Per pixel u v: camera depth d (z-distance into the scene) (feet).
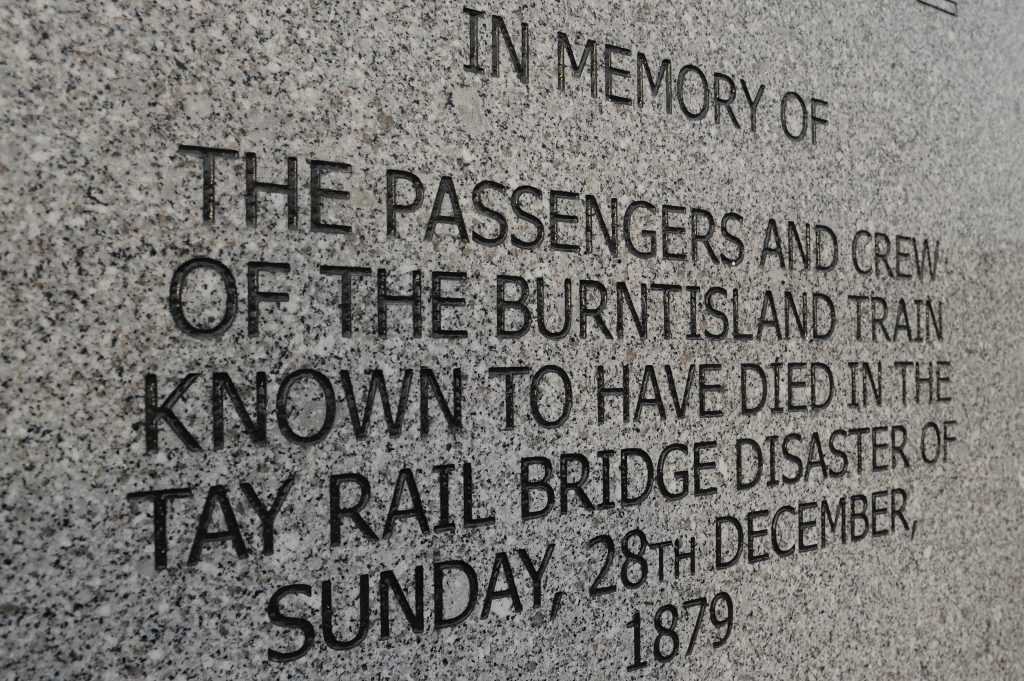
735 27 7.55
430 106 5.68
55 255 4.35
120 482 4.47
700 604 6.97
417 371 5.53
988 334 9.95
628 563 6.53
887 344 8.73
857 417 8.37
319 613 5.07
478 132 5.90
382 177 5.45
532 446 6.03
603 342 6.46
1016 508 10.18
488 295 5.87
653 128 6.89
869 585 8.41
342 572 5.16
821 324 8.07
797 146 7.99
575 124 6.41
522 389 6.00
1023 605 10.23
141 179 4.60
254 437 4.89
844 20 8.52
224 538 4.76
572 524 6.22
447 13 5.79
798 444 7.79
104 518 4.42
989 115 10.13
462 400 5.72
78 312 4.40
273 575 4.92
